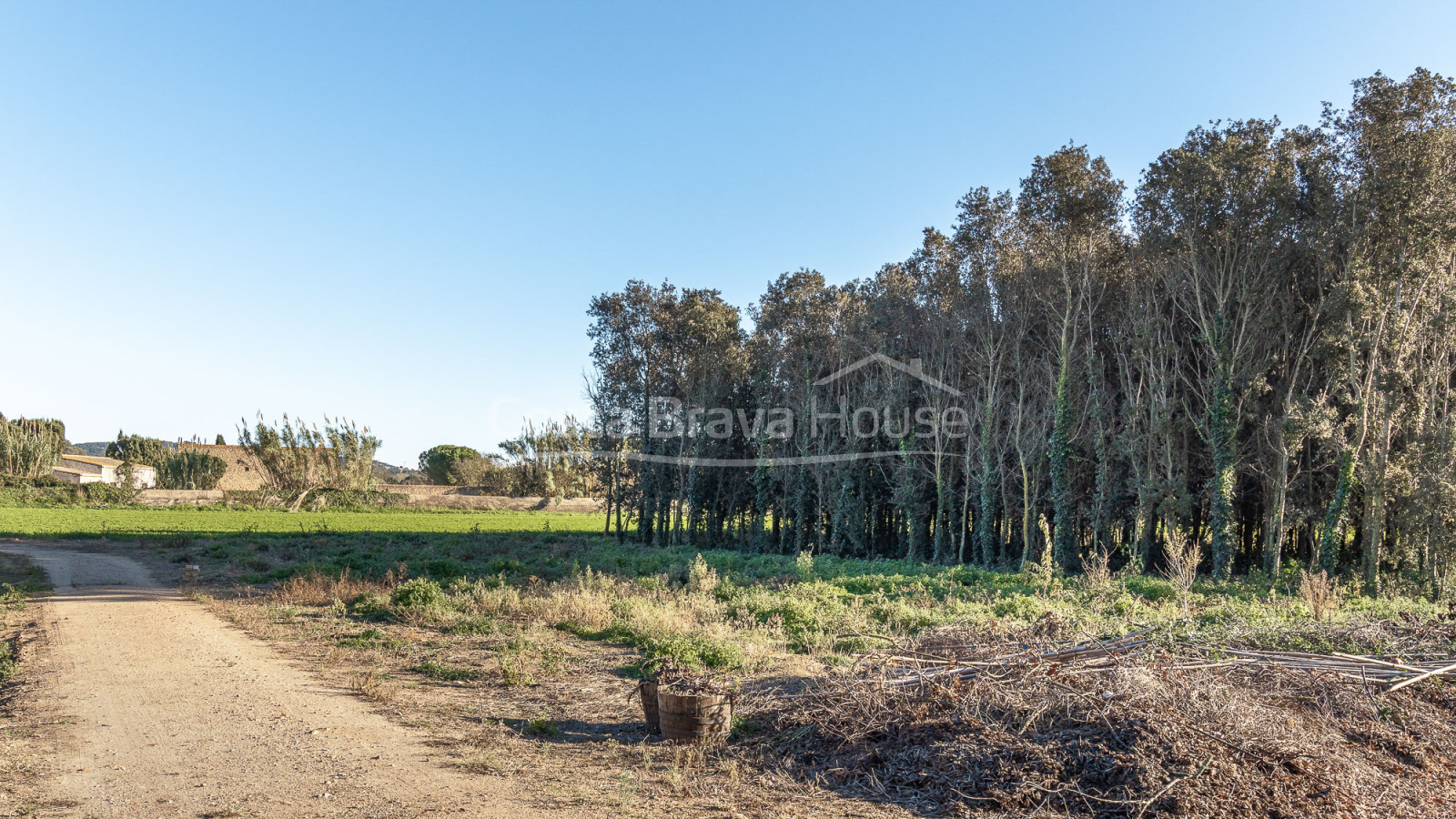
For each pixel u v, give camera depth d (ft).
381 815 20.68
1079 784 21.63
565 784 23.47
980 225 131.03
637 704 33.35
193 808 21.04
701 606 60.34
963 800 21.68
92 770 24.04
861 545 143.02
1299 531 114.62
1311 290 103.65
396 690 35.42
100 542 125.59
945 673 28.68
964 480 138.72
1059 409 112.98
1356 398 91.45
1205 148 105.19
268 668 39.40
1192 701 24.68
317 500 241.35
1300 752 22.34
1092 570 77.77
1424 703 28.66
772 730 28.60
